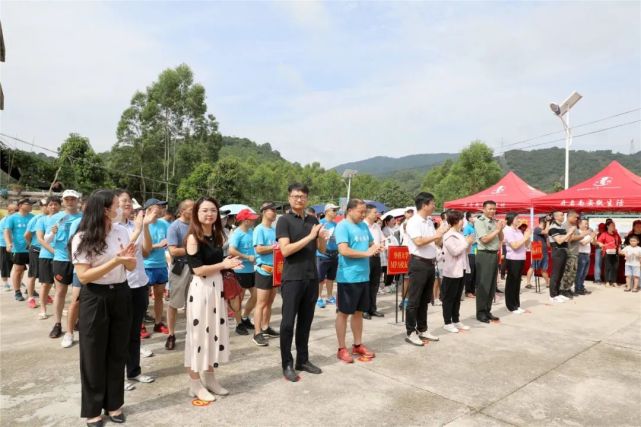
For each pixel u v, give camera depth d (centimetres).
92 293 303
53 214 635
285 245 401
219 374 417
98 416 310
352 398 364
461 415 336
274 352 492
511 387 395
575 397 375
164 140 3666
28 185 2678
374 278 685
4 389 379
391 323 643
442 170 6125
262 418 324
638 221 1007
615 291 982
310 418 326
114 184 3325
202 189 3256
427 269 522
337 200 5209
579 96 1617
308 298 419
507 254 727
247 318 599
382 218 891
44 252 628
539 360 473
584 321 662
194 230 346
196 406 344
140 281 399
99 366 304
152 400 355
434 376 420
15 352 482
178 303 487
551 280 834
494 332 591
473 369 441
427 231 524
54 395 366
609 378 422
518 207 1252
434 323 641
